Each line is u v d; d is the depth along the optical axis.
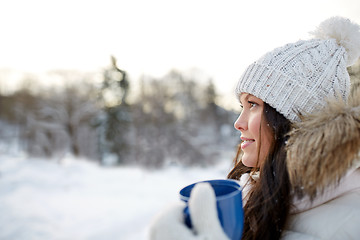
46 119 22.42
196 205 0.47
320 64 0.82
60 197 7.95
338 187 0.68
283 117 0.82
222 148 22.84
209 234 0.45
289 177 0.70
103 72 22.08
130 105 22.98
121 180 11.65
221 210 0.50
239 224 0.52
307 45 0.86
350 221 0.62
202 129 26.69
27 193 8.30
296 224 0.70
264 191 0.75
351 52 0.90
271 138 0.83
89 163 19.64
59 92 24.05
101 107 22.41
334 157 0.62
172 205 0.53
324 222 0.64
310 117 0.72
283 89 0.82
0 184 9.30
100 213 6.14
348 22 0.90
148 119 24.23
